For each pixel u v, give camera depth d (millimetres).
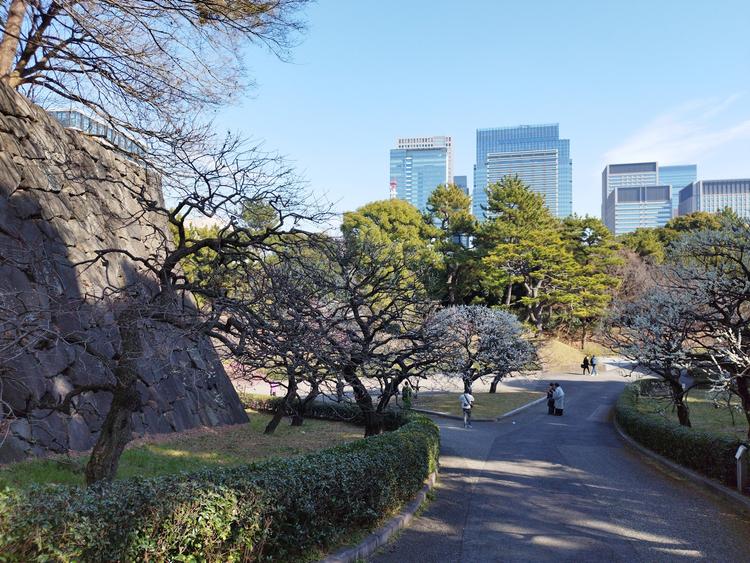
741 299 13258
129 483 4957
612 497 10789
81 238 13453
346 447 8758
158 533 4621
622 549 7582
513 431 21984
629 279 57031
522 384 40750
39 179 12539
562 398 27438
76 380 11266
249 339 7367
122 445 7113
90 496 4391
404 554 7105
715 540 8070
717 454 11703
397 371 13203
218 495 5156
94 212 14539
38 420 9914
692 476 12531
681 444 13883
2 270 10164
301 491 6137
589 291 54125
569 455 16219
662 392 33500
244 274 8109
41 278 11070
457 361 21906
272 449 14070
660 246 67625
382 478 8125
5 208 11086
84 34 12695
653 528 8641
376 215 49594
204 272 8242
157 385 14617
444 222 57438
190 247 7941
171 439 13875
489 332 29266
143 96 13781
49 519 3922
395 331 13875
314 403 22312
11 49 12906
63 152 13938
